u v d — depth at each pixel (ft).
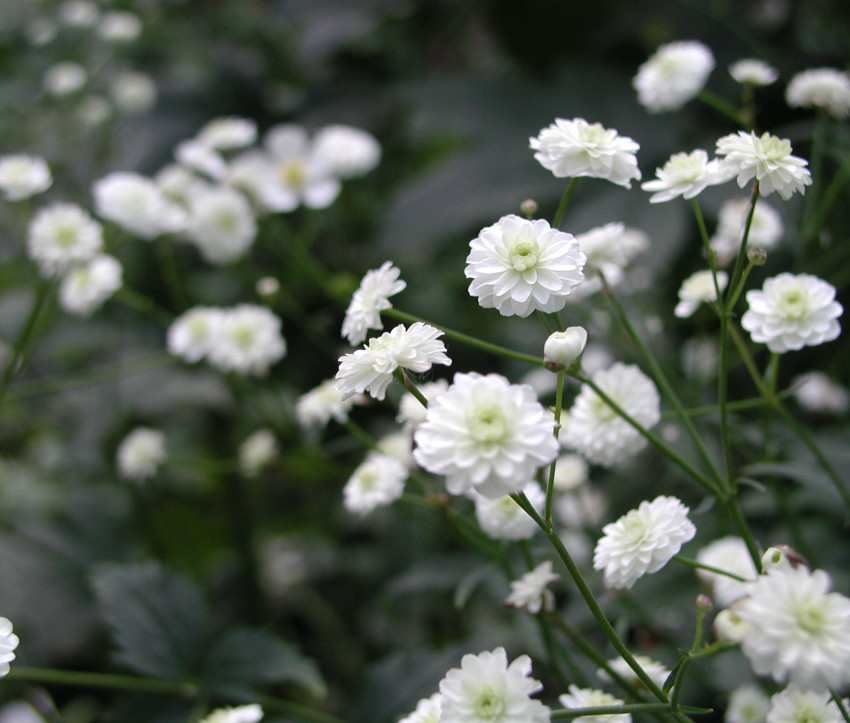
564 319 1.30
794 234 1.33
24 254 1.84
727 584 1.10
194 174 2.10
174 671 1.25
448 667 1.24
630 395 1.12
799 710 0.97
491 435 0.91
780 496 1.19
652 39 1.96
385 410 1.78
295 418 1.58
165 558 1.70
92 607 1.56
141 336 1.91
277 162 1.83
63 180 2.01
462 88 1.95
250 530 1.73
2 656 0.98
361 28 2.24
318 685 1.23
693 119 1.81
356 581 1.73
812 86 1.23
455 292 1.88
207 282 1.97
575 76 1.96
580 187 1.73
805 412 1.41
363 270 1.93
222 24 2.37
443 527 1.29
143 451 1.58
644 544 1.00
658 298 1.52
